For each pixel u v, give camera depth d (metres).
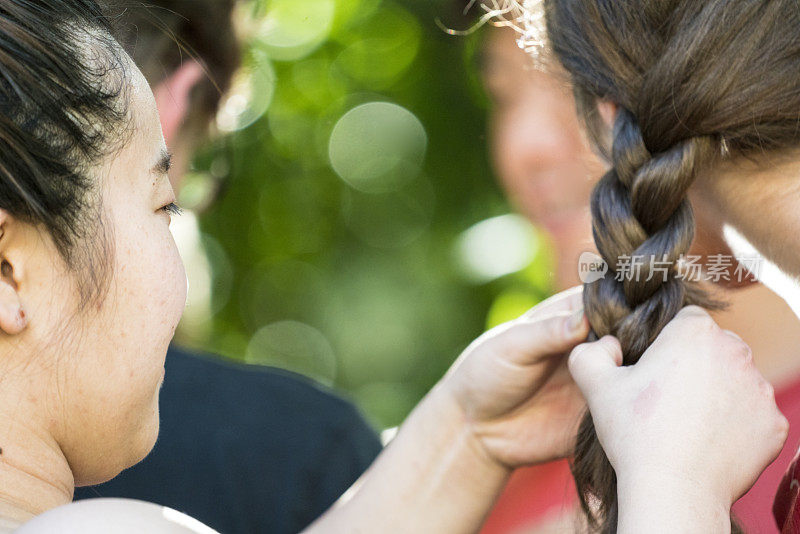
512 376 1.95
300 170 4.10
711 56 1.51
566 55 1.71
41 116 1.30
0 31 1.30
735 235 1.62
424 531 2.05
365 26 4.02
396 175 3.99
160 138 1.50
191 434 2.27
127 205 1.41
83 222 1.35
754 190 1.54
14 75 1.29
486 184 3.88
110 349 1.39
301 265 4.02
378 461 2.13
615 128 1.65
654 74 1.56
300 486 2.29
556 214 3.09
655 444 1.44
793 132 1.48
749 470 1.46
